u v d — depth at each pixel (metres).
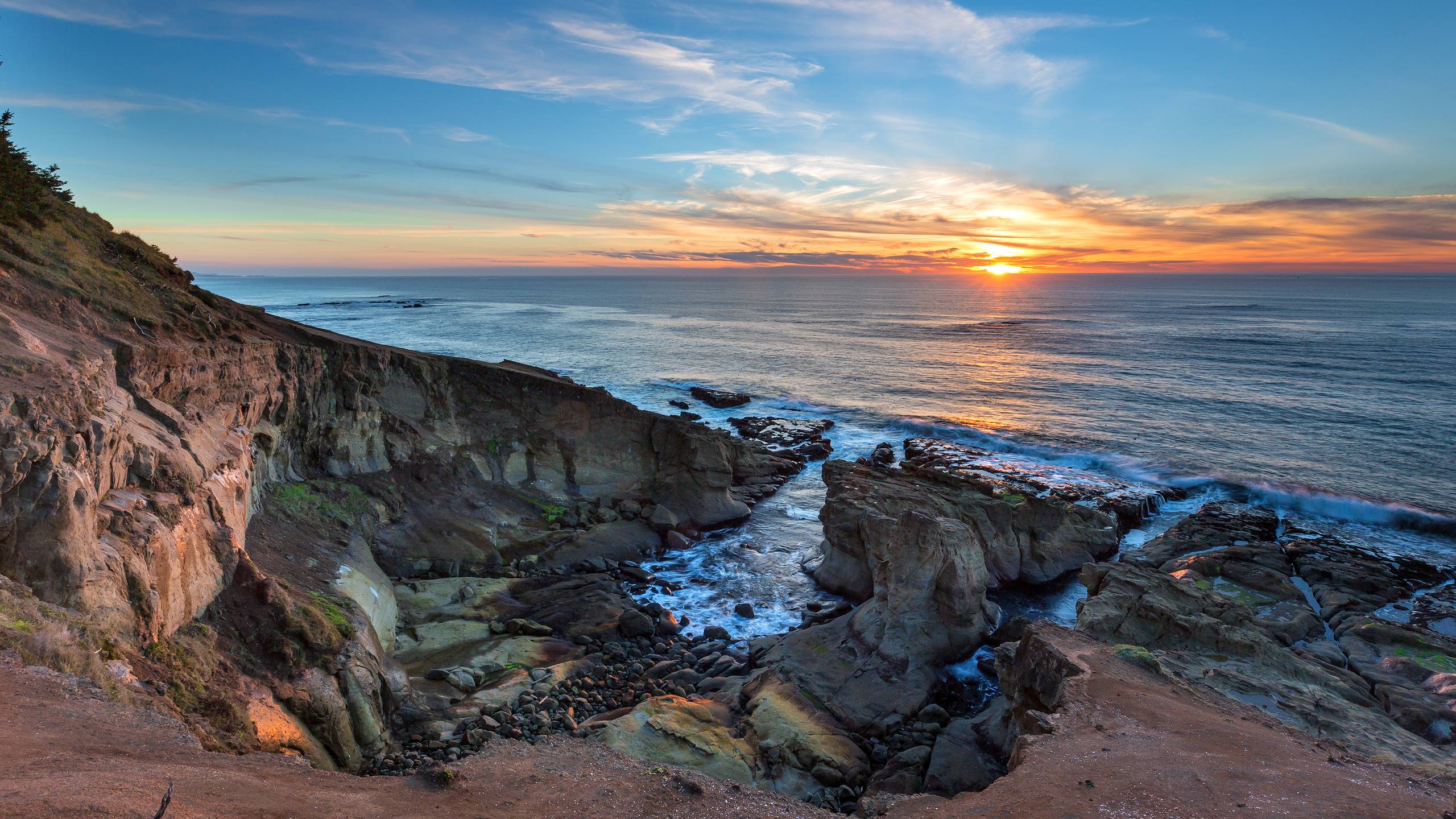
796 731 20.23
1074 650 19.19
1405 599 31.36
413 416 37.34
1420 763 16.23
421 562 32.00
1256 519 41.56
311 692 18.17
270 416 30.33
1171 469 51.94
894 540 26.50
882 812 14.53
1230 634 22.28
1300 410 69.88
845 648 25.22
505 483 39.09
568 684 23.38
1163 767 13.06
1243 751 14.00
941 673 24.97
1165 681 18.23
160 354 22.70
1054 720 15.33
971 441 61.78
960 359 108.94
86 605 13.93
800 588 33.12
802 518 43.19
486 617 27.98
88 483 15.26
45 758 8.52
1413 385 82.69
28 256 24.06
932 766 19.08
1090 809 11.59
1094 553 37.03
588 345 128.25
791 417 71.44
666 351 120.25
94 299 23.94
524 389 40.75
